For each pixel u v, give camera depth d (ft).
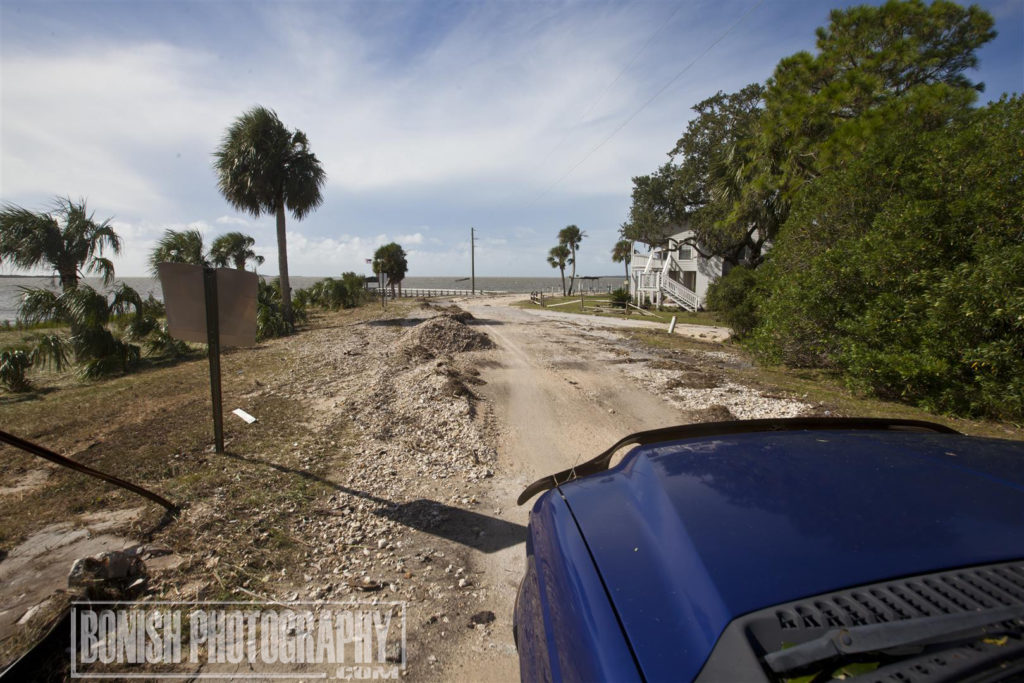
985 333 23.29
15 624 9.16
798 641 3.36
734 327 56.34
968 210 24.58
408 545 12.35
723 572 4.08
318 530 12.98
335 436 20.75
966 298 23.13
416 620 9.60
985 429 22.21
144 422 23.02
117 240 43.50
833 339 32.14
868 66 54.44
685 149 112.16
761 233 89.30
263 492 15.02
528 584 6.25
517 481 16.51
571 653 4.25
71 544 12.12
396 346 44.60
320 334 59.67
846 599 3.62
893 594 3.62
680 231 128.88
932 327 24.80
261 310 60.08
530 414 24.64
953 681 3.01
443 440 20.30
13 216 39.42
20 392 32.40
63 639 8.87
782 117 57.36
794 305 33.99
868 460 5.81
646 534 4.99
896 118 40.91
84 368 36.65
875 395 28.48
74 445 19.77
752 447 6.51
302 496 14.87
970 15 55.01
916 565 3.88
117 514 13.69
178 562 11.27
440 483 16.16
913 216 25.98
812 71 57.36
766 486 5.28
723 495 5.21
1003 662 3.10
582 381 32.14
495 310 108.88
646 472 6.21
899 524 4.39
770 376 35.40
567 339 54.80
